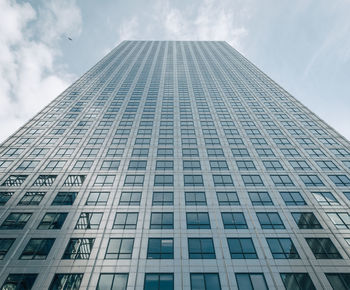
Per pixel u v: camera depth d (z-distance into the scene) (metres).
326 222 24.20
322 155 34.66
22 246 21.42
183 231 23.34
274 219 24.75
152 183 29.70
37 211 25.14
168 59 80.38
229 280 18.97
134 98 52.50
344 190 28.25
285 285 18.62
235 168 32.47
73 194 27.58
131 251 21.31
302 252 21.20
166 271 19.58
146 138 38.88
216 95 54.59
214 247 21.69
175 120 44.22
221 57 83.31
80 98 51.84
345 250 21.23
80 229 23.36
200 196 27.84
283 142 38.00
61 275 19.17
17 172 30.39
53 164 32.22
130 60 78.62
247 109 48.41
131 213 25.36
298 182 29.86
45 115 44.53
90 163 32.75
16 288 18.17
